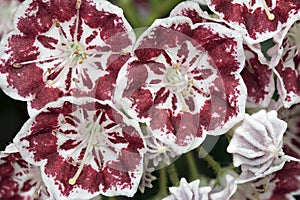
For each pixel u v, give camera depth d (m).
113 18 0.14
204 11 0.15
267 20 0.15
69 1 0.15
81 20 0.15
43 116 0.14
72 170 0.15
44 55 0.15
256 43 0.15
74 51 0.15
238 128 0.15
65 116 0.15
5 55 0.15
